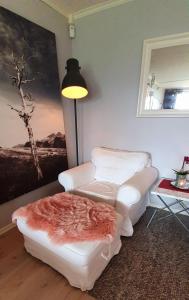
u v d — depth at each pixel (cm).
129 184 167
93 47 242
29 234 136
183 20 186
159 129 218
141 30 207
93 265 121
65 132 264
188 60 190
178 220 201
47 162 229
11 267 145
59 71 245
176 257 155
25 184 203
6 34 174
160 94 209
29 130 203
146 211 229
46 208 148
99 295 123
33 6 200
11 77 180
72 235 119
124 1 209
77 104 274
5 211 190
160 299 120
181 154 211
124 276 136
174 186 186
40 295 123
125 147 246
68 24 248
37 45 205
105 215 140
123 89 232
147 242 173
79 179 208
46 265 147
